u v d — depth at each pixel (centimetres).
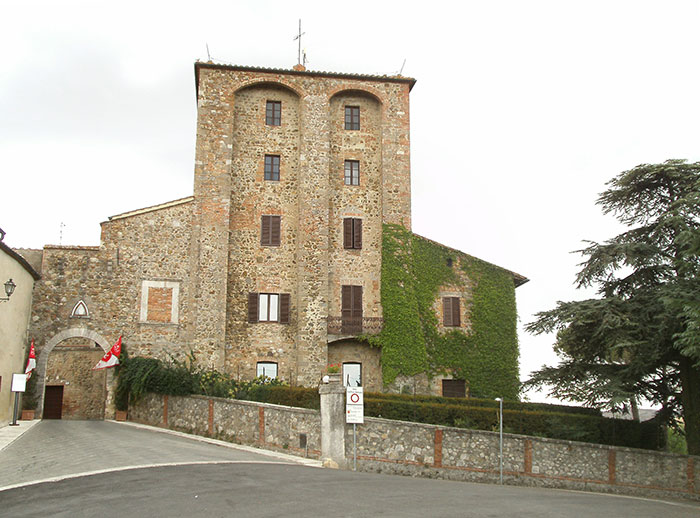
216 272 3098
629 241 2609
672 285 2280
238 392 2597
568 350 2609
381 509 1159
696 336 2012
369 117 3472
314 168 3300
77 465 1505
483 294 3356
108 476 1355
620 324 2298
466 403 2680
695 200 2270
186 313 3041
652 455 2291
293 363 3131
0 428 2417
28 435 2222
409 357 3142
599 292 2634
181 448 1933
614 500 1808
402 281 3234
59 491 1193
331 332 3145
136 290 3014
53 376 3806
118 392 2908
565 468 2194
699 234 2158
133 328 2978
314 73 3381
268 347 3133
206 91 3284
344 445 1948
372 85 3453
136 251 3047
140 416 2825
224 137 3250
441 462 2052
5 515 1006
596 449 2247
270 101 3406
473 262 3388
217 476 1412
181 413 2544
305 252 3200
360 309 3238
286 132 3388
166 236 3092
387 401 2233
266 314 3177
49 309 2927
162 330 3005
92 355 3897
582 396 2372
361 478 1625
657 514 1495
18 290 2664
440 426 2080
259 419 2169
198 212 3145
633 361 2361
